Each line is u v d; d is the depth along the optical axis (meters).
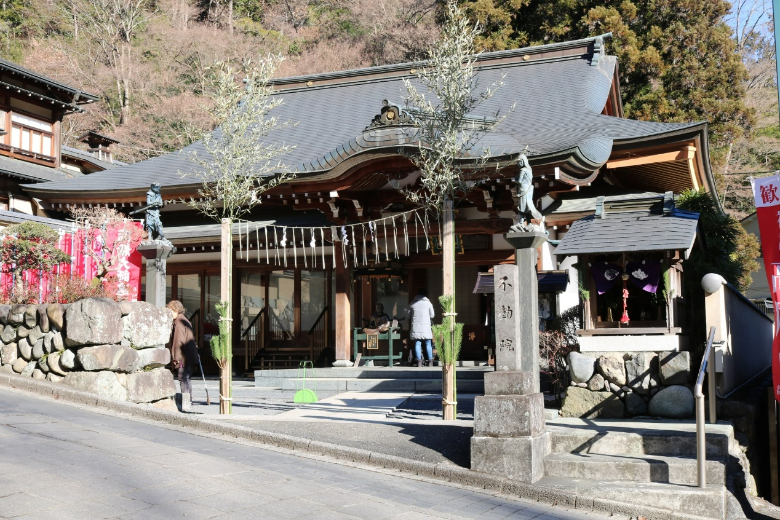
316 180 15.85
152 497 5.04
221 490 5.46
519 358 7.45
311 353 19.23
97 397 8.49
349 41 48.94
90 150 33.28
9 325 9.85
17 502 4.54
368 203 16.72
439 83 12.59
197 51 46.75
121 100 45.50
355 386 14.65
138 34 48.56
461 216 16.36
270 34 52.28
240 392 14.84
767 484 9.83
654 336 9.03
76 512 4.51
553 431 7.87
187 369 10.80
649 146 15.67
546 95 20.08
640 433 7.67
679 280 10.23
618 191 17.50
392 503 5.86
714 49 31.05
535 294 7.98
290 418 9.69
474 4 32.94
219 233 18.70
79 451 6.00
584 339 9.31
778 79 9.13
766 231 8.43
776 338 8.27
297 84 25.83
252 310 20.12
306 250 19.25
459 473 7.09
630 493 6.67
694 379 8.89
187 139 41.41
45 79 26.44
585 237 9.64
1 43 46.00
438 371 14.93
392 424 9.09
